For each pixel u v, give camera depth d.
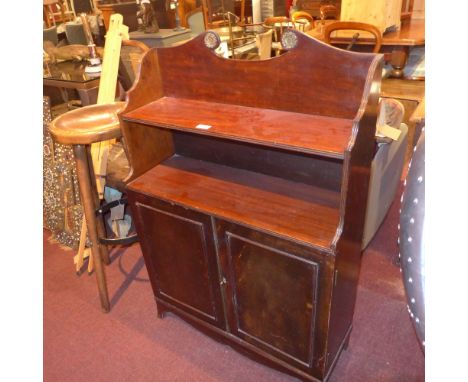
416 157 1.05
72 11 4.64
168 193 1.56
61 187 2.55
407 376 1.65
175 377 1.73
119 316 2.05
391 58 3.23
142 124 1.64
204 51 1.46
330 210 1.39
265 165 1.64
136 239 1.95
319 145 1.14
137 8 3.54
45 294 2.22
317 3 3.64
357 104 1.23
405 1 3.64
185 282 1.72
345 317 1.58
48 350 1.89
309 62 1.25
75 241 2.54
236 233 1.39
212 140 1.73
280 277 1.37
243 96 1.46
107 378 1.75
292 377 1.67
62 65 2.96
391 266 2.24
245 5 3.01
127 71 2.80
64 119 1.74
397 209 2.71
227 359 1.79
